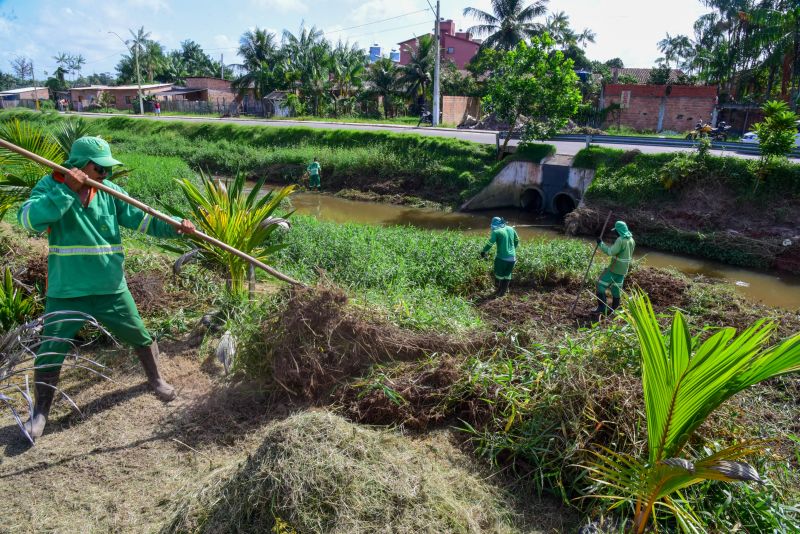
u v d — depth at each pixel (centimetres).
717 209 1478
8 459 371
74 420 417
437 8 2953
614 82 4238
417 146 2364
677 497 329
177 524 303
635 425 362
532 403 405
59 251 385
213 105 4950
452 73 4175
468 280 944
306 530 285
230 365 482
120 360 501
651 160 1664
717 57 3531
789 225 1373
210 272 700
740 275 1294
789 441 427
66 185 374
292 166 2519
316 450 311
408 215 1930
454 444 410
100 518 323
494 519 334
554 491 357
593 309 844
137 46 4831
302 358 453
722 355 225
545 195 1909
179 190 1591
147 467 370
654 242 1504
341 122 3566
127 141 3297
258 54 4938
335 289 480
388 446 378
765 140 1434
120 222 430
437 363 464
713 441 356
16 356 376
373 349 473
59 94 6384
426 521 298
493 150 2175
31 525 316
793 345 217
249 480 304
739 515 324
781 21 2952
